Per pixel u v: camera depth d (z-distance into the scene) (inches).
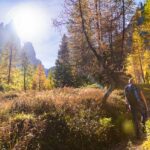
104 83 1167.0
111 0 788.0
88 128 457.1
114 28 824.3
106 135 463.8
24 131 395.5
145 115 518.0
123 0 806.5
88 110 540.7
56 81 2415.1
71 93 737.0
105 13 799.7
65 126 432.8
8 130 395.5
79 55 1074.7
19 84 3307.1
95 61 1063.6
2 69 3191.4
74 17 748.6
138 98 514.9
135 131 499.5
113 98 713.0
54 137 400.2
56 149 388.5
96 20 772.0
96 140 442.6
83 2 735.7
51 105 528.7
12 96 855.7
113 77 775.7
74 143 414.6
